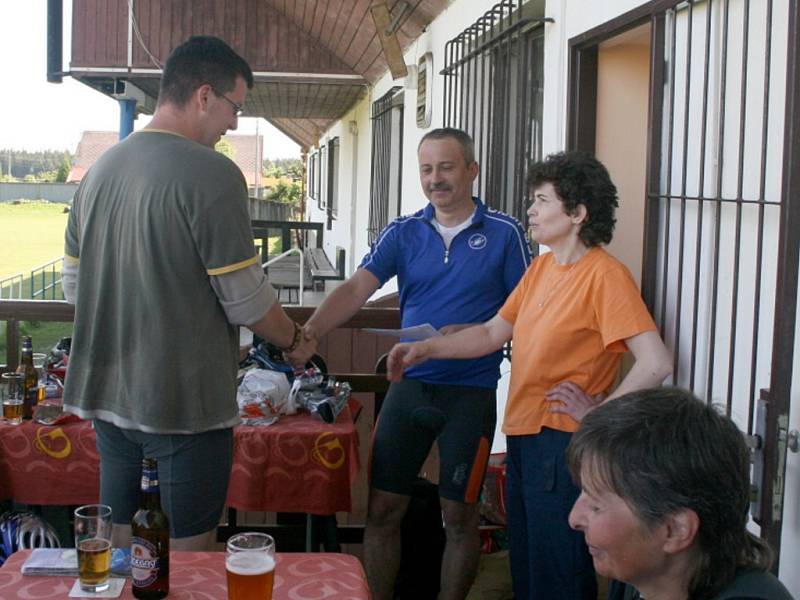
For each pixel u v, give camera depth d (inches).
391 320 166.9
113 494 94.1
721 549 48.0
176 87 93.4
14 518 124.9
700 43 108.4
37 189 1519.4
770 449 86.2
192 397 90.4
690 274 109.3
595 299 95.0
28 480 123.0
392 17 264.5
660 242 114.3
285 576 73.4
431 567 129.8
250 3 402.6
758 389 94.3
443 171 117.0
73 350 93.9
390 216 357.7
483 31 190.4
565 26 146.0
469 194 120.3
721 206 103.1
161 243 88.4
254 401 125.3
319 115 626.5
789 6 84.0
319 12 354.0
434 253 119.6
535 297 102.0
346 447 122.5
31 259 910.4
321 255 611.2
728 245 101.5
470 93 205.6
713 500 47.0
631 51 142.0
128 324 90.1
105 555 68.6
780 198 89.4
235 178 91.0
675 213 113.0
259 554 65.3
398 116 354.6
